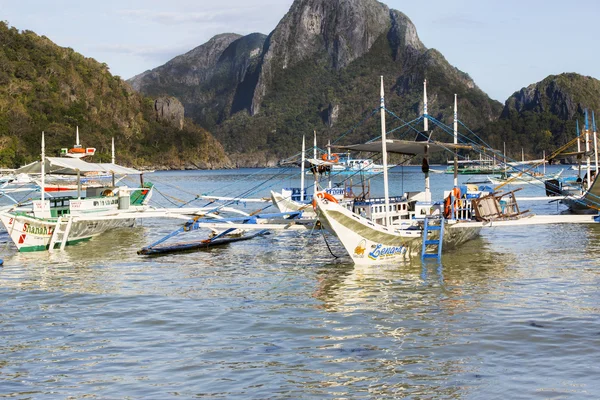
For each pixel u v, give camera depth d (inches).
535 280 962.1
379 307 813.9
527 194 3184.1
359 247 1081.4
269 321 757.3
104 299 874.1
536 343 658.2
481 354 631.2
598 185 1796.3
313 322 750.5
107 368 606.2
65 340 691.4
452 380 568.1
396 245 1131.3
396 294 882.8
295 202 1800.0
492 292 885.8
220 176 7450.8
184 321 761.0
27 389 557.9
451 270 1050.7
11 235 1275.8
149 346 669.3
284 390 551.8
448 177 5654.5
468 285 933.2
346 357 629.0
